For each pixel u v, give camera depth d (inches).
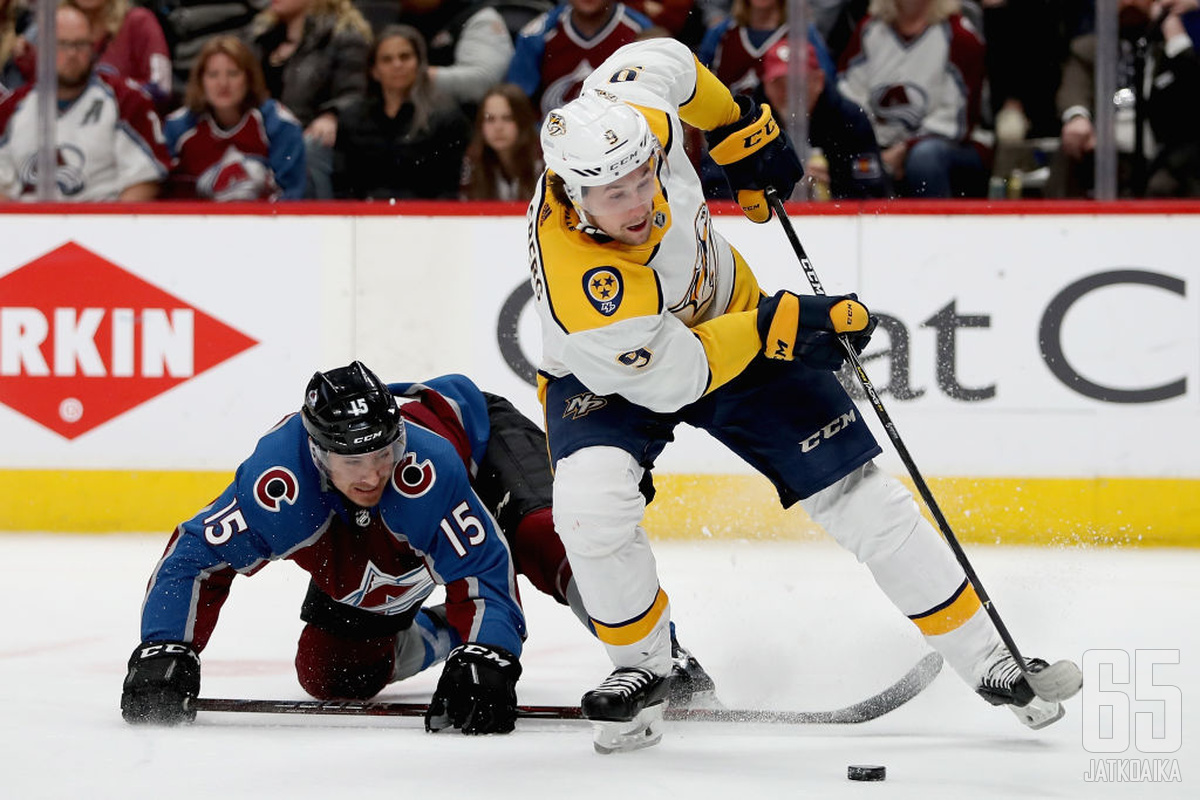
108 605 469.1
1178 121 626.5
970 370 618.2
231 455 646.5
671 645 311.4
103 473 650.2
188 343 646.5
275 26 659.4
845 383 432.1
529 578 334.6
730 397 285.3
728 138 309.4
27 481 653.3
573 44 646.5
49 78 660.1
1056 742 278.7
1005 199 639.8
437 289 640.4
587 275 258.2
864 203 619.8
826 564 546.9
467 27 653.3
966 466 619.5
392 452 291.6
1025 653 370.9
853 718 297.4
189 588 302.7
